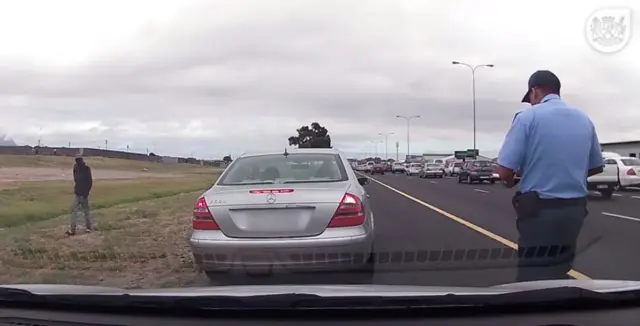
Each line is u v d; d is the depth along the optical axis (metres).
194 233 6.24
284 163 7.15
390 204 19.83
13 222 16.38
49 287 4.11
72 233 12.80
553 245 4.71
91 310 3.61
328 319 3.43
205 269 6.20
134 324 3.41
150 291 4.05
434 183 39.25
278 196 6.10
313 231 6.05
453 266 7.79
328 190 6.25
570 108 4.70
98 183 34.16
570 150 4.58
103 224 14.50
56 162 71.00
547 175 4.61
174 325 3.40
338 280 6.17
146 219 15.59
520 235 4.88
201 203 6.28
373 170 73.19
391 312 3.42
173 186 34.00
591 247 9.73
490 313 3.40
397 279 6.93
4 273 8.27
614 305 3.44
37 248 10.54
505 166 4.66
